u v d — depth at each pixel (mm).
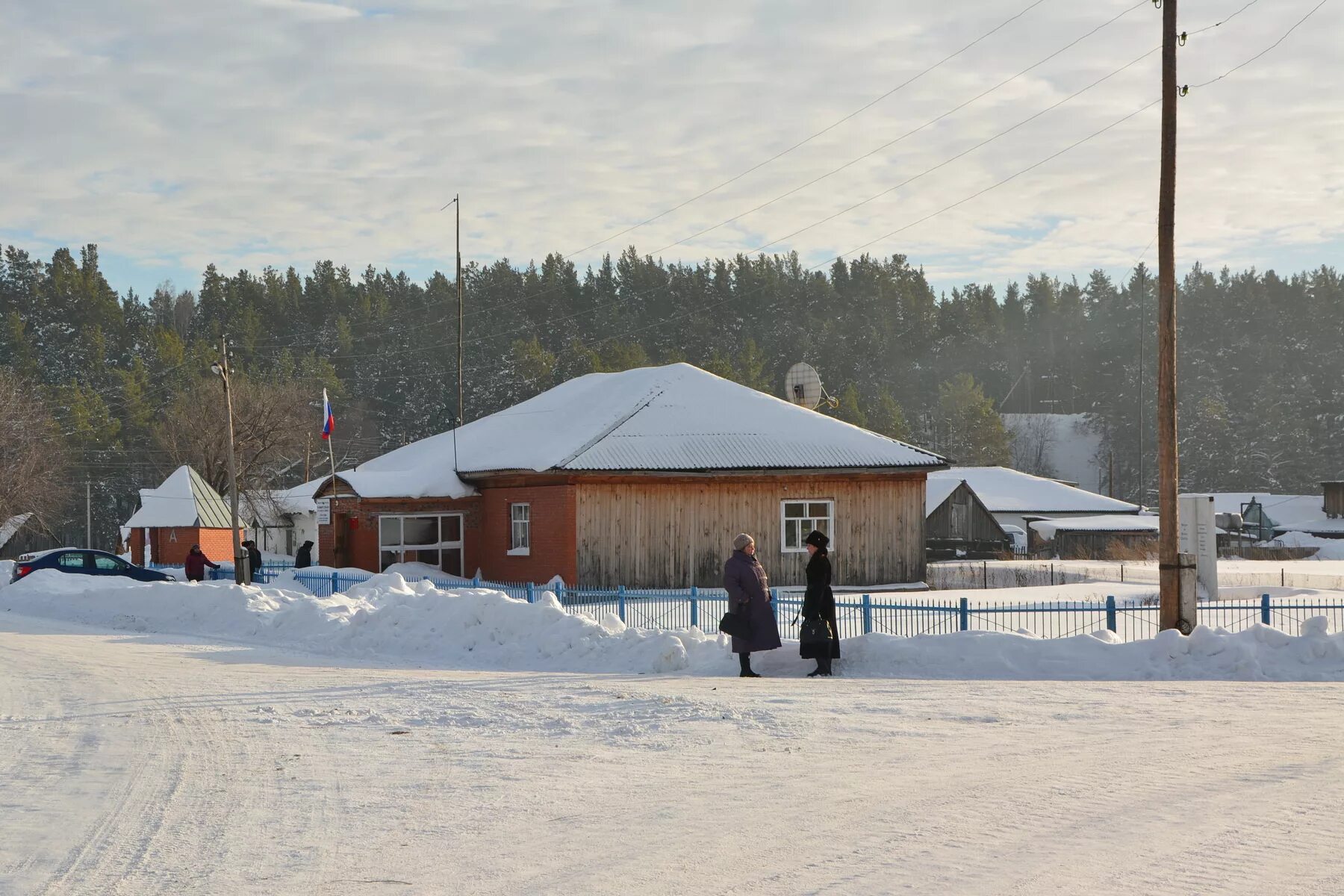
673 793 9156
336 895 6719
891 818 8180
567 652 19859
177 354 132750
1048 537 76625
